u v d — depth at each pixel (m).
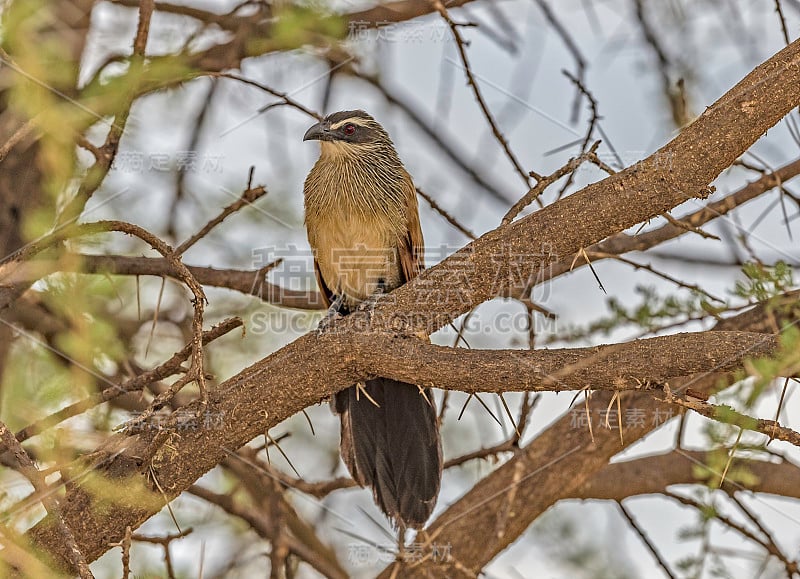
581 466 11.46
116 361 10.43
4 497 7.77
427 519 9.40
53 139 9.00
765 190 10.80
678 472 12.22
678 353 7.05
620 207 7.53
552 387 7.33
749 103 7.24
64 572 7.74
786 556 10.38
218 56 11.30
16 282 9.17
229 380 8.05
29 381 9.13
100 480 7.72
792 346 6.61
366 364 7.79
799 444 6.70
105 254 10.83
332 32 10.43
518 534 11.66
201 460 7.91
